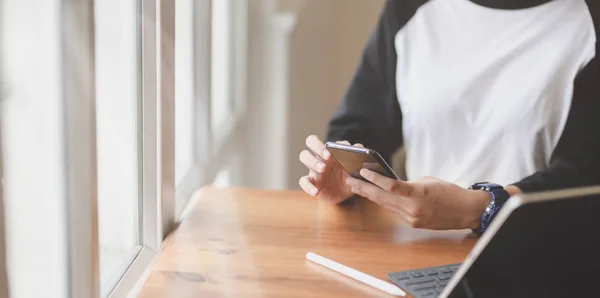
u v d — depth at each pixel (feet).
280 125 9.08
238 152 8.59
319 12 9.52
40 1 3.24
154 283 3.53
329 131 6.28
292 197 5.14
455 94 6.18
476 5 6.19
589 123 5.73
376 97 6.43
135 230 4.43
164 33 4.41
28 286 3.39
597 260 2.87
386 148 6.49
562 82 5.88
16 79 3.29
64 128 3.32
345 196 4.93
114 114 4.38
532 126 5.93
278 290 3.47
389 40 6.42
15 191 3.32
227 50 8.75
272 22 8.82
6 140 2.97
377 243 4.22
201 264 3.80
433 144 6.37
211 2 6.77
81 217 3.41
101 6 4.30
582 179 5.27
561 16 5.92
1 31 3.09
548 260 2.78
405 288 3.47
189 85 6.74
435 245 4.21
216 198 5.08
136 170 4.41
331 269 3.76
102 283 3.87
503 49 6.07
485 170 6.19
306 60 9.39
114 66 4.34
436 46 6.31
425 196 4.33
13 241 3.22
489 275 2.80
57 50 3.26
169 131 4.51
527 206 2.61
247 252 4.00
